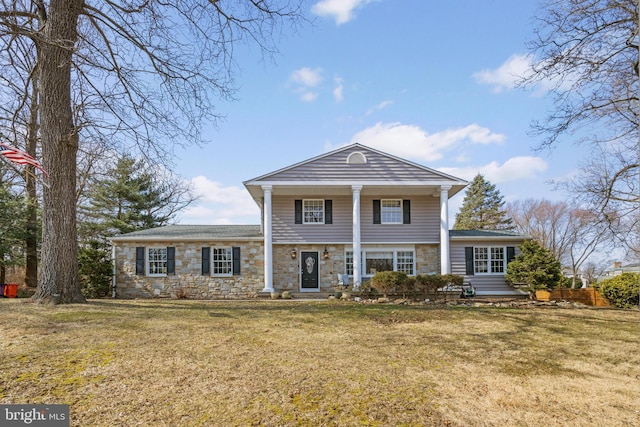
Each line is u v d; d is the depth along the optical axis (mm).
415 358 6371
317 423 3885
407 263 19938
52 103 10844
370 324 9328
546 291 16703
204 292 19047
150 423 3781
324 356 6309
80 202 30781
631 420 4227
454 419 4094
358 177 18547
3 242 19969
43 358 5684
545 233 41156
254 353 6363
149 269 19094
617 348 7477
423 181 18469
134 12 11398
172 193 35438
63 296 10836
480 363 6215
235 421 3875
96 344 6555
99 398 4344
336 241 19891
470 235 19266
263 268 19312
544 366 6184
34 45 12195
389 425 3889
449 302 14445
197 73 11984
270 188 18406
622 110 12586
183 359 5883
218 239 19172
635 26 11148
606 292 15633
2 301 10938
